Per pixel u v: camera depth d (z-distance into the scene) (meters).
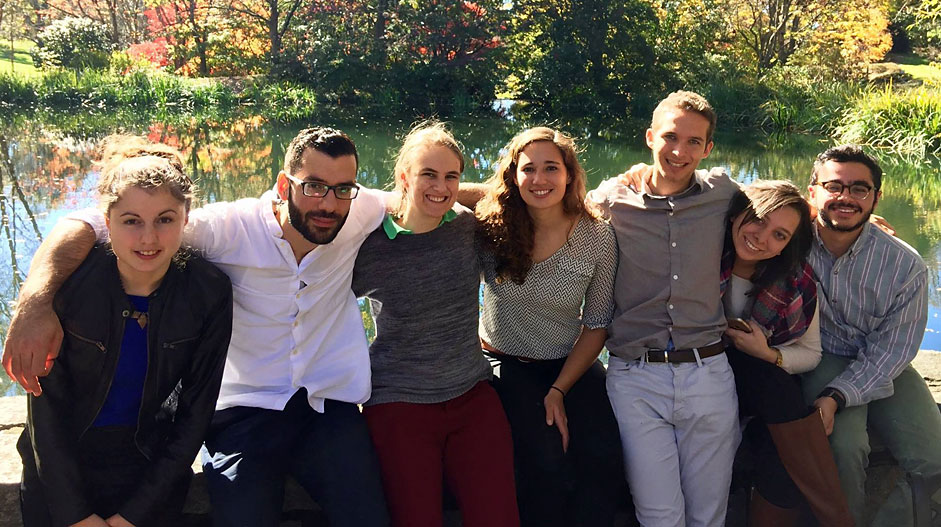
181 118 16.75
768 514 2.37
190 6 25.09
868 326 2.53
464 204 2.48
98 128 14.62
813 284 2.40
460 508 2.16
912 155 12.59
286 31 23.94
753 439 2.41
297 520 2.30
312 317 2.14
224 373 2.17
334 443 2.04
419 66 20.14
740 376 2.38
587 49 19.98
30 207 7.80
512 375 2.40
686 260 2.34
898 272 2.45
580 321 2.49
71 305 1.84
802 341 2.44
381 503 2.02
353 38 20.61
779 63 20.20
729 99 17.06
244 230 2.07
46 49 22.12
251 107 19.03
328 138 1.99
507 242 2.29
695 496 2.35
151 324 1.91
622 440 2.34
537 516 2.24
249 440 2.04
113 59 21.86
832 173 2.41
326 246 2.11
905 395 2.49
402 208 2.23
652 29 20.75
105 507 1.99
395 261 2.17
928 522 2.40
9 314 4.95
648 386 2.34
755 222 2.30
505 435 2.17
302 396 2.15
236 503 1.92
